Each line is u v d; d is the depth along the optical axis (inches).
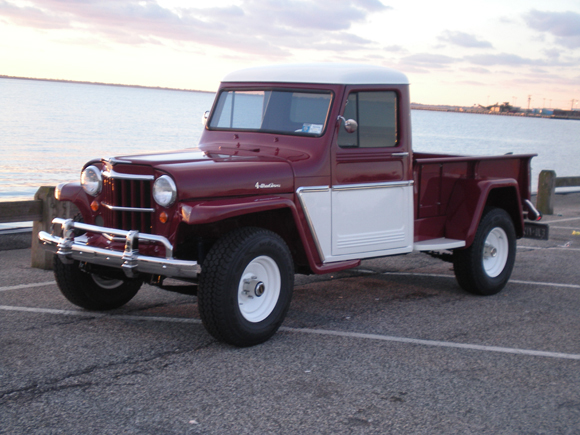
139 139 2341.3
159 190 155.8
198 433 116.0
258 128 200.1
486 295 232.2
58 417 120.5
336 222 186.7
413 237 211.5
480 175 232.7
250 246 159.9
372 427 121.0
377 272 270.5
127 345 163.5
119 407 125.8
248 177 165.6
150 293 221.6
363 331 183.2
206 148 204.7
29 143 1936.5
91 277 190.2
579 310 213.9
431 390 140.0
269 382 141.4
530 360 162.1
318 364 154.0
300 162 179.2
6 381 137.0
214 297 156.0
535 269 282.8
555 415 129.3
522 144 3804.1
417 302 219.6
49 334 170.4
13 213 236.2
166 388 136.1
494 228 231.9
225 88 216.1
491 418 127.0
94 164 177.3
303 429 119.0
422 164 211.3
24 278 235.0
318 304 213.8
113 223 169.8
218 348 163.5
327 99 185.9
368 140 192.2
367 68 193.0
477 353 166.2
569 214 479.2
